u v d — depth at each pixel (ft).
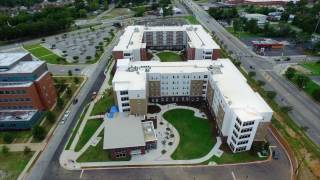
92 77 504.84
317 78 481.05
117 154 301.22
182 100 416.05
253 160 297.94
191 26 647.56
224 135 323.78
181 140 332.39
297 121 362.33
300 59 574.97
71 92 440.86
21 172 286.87
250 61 566.77
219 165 292.40
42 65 385.70
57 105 398.42
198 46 523.70
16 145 327.47
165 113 387.55
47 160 303.27
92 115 385.29
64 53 631.15
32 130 335.88
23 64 384.06
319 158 297.74
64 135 345.10
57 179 278.26
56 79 496.23
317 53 600.80
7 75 354.74
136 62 431.84
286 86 456.86
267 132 341.21
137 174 282.36
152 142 311.68
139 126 329.72
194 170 286.46
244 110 295.89
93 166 293.64
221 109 327.88
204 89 402.11
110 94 439.63
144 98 354.13
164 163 296.30
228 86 343.87
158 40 639.76
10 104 367.25
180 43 644.27
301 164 289.74
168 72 388.16
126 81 366.84
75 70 536.01
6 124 347.77
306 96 424.87
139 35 600.80
